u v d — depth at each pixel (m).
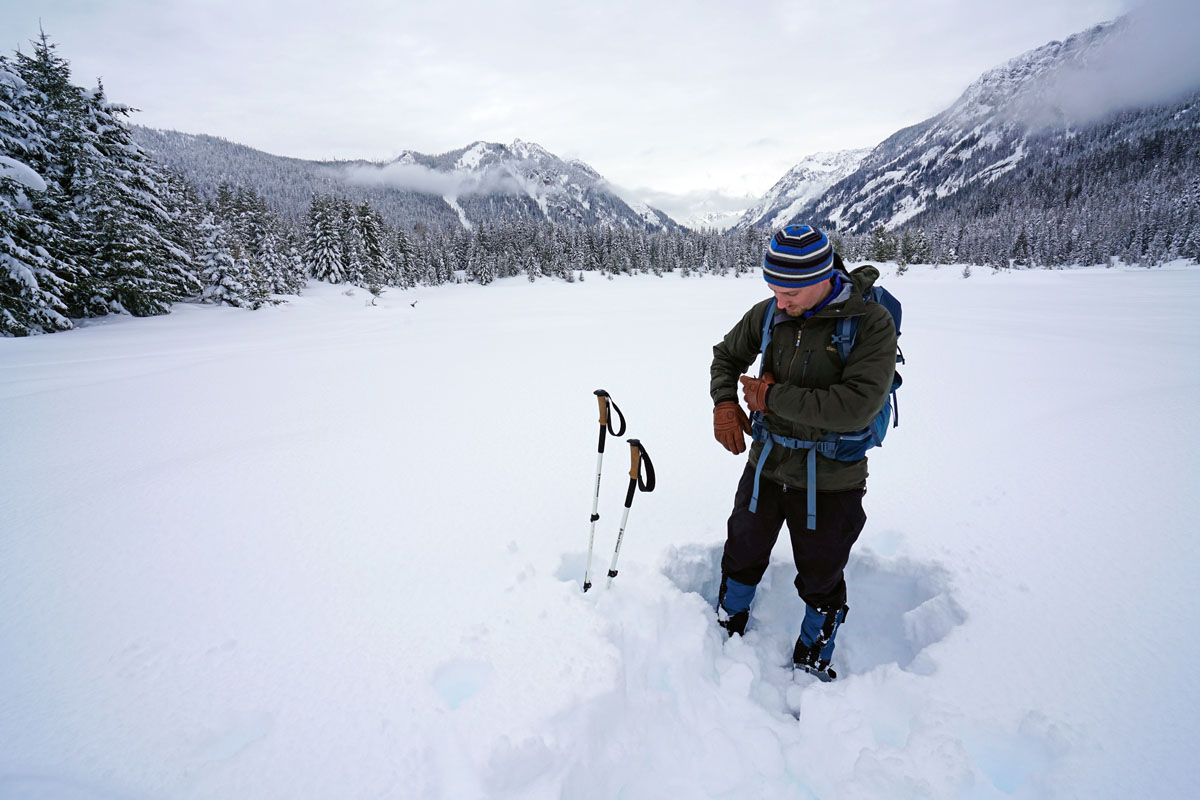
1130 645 1.97
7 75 18.55
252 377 8.40
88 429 5.37
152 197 22.83
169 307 24.98
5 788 1.47
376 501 3.40
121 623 2.21
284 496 3.50
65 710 1.77
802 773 1.69
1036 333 13.34
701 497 3.36
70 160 20.14
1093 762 1.56
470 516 3.16
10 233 16.34
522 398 6.50
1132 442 3.97
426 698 1.79
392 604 2.29
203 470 3.99
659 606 2.23
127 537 2.93
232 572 2.57
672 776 1.68
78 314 20.83
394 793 1.49
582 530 2.94
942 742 1.64
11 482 3.83
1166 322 16.70
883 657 2.28
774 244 1.74
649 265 98.00
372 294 43.31
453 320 22.89
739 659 2.14
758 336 2.11
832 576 1.98
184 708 1.78
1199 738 1.60
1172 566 2.41
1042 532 2.76
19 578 2.54
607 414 2.28
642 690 1.91
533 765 1.53
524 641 2.02
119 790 1.50
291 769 1.56
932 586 2.49
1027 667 1.90
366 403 6.40
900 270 81.12
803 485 1.95
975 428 4.64
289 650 2.03
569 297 44.31
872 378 1.66
